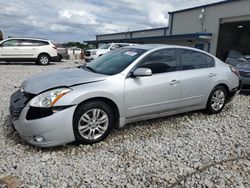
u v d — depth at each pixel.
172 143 3.90
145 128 4.47
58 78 3.90
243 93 8.09
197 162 3.31
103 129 3.82
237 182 2.90
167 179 2.91
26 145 3.61
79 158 3.34
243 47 25.47
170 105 4.52
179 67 4.70
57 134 3.40
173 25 25.67
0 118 4.65
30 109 3.38
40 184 2.73
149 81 4.19
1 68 14.04
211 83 5.11
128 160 3.32
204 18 21.02
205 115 5.36
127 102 3.96
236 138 4.20
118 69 4.11
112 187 2.73
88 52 18.75
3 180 2.73
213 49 20.06
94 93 3.61
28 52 17.03
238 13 17.73
